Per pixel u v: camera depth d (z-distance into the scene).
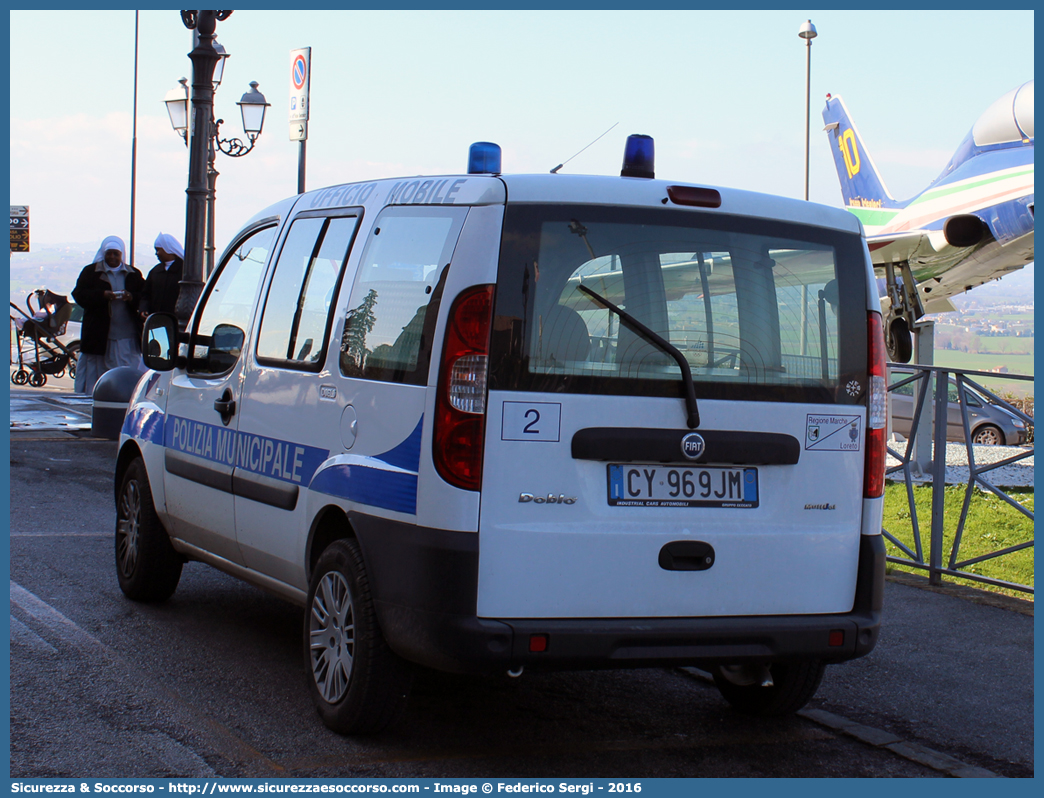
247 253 5.71
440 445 3.77
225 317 5.68
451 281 3.86
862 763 4.26
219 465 5.34
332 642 4.34
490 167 4.25
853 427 4.26
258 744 4.16
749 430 4.05
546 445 3.81
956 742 4.55
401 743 4.24
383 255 4.36
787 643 4.05
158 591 6.17
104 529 8.14
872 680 5.33
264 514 4.90
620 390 3.90
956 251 24.38
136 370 13.48
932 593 7.18
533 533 3.80
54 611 5.93
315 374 4.61
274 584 4.99
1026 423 7.12
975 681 5.34
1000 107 23.75
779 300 4.16
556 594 3.82
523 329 3.81
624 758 4.20
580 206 3.93
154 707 4.51
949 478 13.38
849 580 4.25
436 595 3.74
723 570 4.02
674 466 3.99
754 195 4.21
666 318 3.98
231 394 5.32
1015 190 23.12
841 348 4.26
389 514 3.96
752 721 4.71
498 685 5.09
